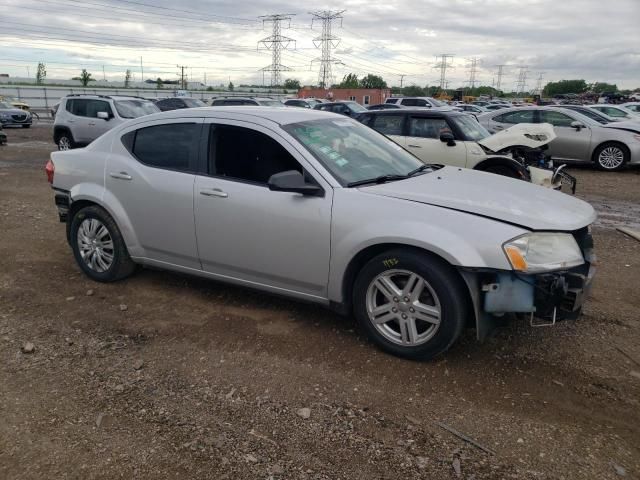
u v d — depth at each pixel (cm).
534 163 934
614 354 376
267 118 415
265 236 396
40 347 389
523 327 415
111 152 486
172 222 443
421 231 336
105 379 347
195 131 438
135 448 281
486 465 267
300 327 415
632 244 675
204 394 329
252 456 274
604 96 5562
